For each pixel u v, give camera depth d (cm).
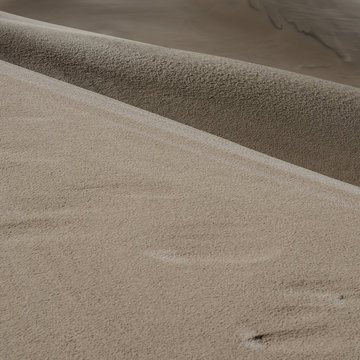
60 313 185
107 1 3097
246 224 259
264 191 303
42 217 243
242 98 859
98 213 252
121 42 1012
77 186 277
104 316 185
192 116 809
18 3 3077
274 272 220
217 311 193
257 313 194
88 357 168
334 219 278
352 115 870
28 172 286
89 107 417
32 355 167
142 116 446
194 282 208
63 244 224
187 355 172
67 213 249
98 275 206
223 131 783
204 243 237
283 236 251
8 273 202
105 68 892
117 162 316
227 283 209
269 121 817
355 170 752
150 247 229
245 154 380
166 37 2688
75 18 2886
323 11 2953
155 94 848
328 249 244
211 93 863
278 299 203
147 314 188
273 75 941
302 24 2784
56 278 202
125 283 203
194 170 320
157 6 3020
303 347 180
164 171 312
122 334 178
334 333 188
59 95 438
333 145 791
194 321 187
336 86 962
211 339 179
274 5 2959
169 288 203
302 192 310
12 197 257
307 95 896
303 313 196
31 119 369
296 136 796
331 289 213
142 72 895
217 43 2647
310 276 220
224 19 2869
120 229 240
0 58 862
